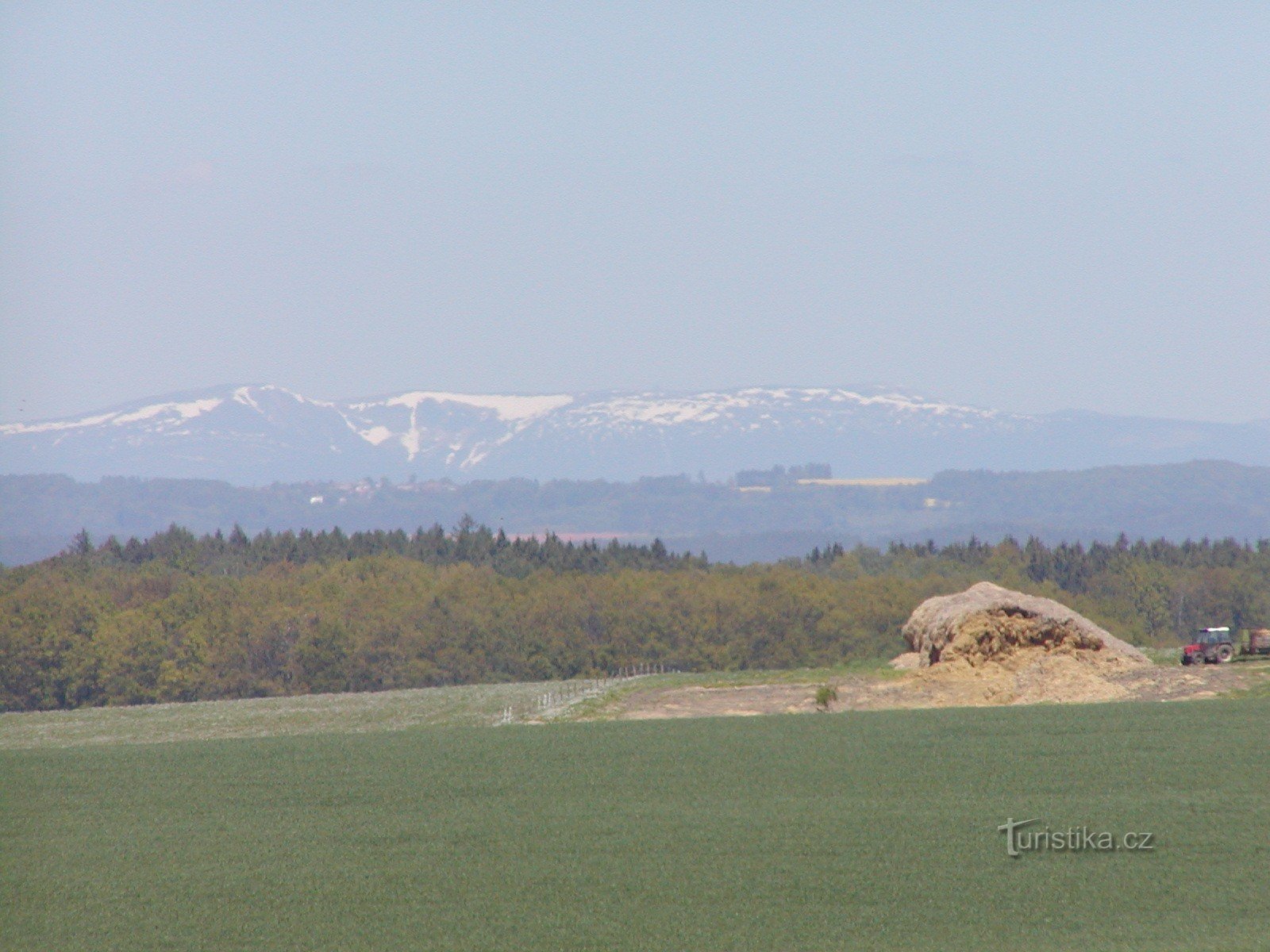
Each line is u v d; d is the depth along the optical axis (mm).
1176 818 131000
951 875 116812
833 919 107125
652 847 127438
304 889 118750
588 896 114250
